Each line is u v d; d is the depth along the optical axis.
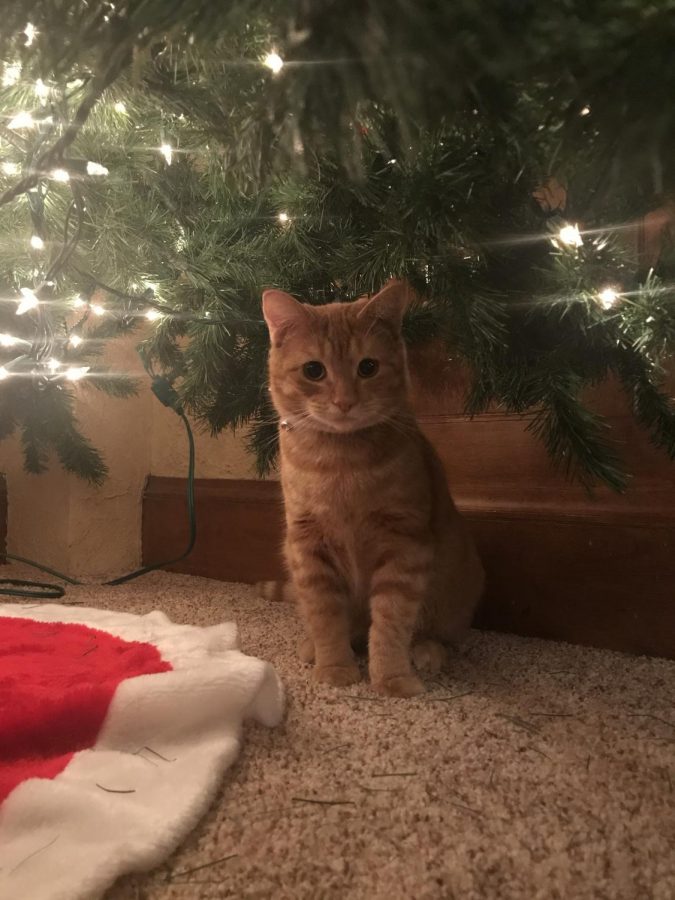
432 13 0.56
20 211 1.77
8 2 0.74
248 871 0.88
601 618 1.88
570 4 0.56
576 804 1.01
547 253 1.38
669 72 0.55
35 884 0.83
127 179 1.69
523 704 1.42
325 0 0.60
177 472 2.98
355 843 0.93
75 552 2.79
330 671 1.59
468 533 1.94
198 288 1.83
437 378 2.19
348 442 1.67
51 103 1.32
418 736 1.25
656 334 1.28
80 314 2.43
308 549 1.75
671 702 1.43
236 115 1.01
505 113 0.72
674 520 1.76
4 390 2.27
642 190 0.95
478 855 0.90
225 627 1.70
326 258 1.76
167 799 1.00
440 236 1.27
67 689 1.23
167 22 0.68
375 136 0.96
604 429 1.58
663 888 0.83
